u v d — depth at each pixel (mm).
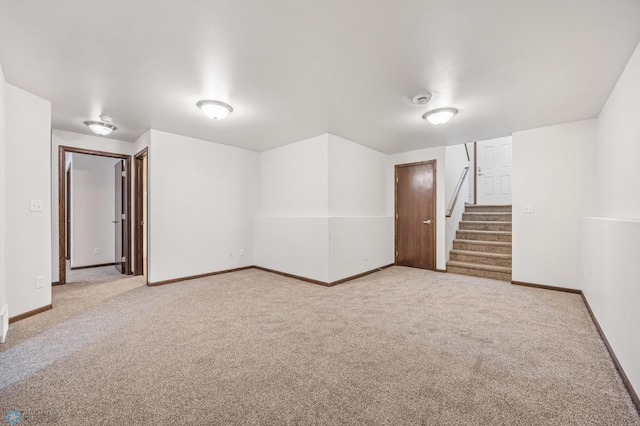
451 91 2787
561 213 3723
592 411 1480
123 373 1814
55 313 2879
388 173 5641
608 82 2582
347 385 1699
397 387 1680
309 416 1445
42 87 2693
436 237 5043
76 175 5312
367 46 2059
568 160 3684
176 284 4070
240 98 2963
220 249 4789
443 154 4969
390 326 2568
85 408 1491
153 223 3990
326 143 4234
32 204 2818
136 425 1378
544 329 2500
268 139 4570
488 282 4203
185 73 2445
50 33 1896
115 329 2492
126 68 2357
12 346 2174
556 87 2691
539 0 1606
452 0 1611
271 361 1967
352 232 4469
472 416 1440
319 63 2289
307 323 2637
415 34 1921
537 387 1681
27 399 1559
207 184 4617
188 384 1704
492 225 5375
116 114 3424
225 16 1740
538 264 3881
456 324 2611
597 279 2566
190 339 2301
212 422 1401
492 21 1786
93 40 1977
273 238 4926
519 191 4039
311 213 4445
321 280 4086
